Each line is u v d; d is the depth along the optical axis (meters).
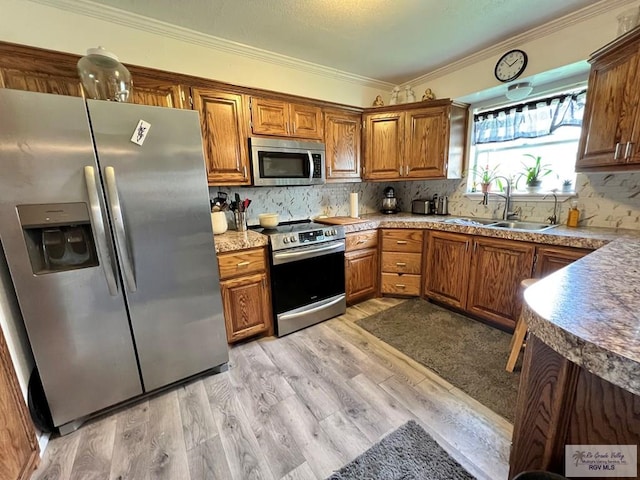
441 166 2.83
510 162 2.76
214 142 2.13
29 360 1.43
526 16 1.97
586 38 1.94
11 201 1.21
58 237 1.39
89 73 1.55
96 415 1.56
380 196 3.73
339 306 2.65
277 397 1.67
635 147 1.53
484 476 1.18
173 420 1.52
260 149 2.30
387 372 1.86
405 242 2.89
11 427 1.18
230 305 2.08
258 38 2.23
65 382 1.42
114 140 1.39
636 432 0.62
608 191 2.09
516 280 2.14
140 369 1.62
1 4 1.61
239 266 2.08
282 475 1.21
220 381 1.82
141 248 1.53
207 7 1.82
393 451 1.30
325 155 2.75
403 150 2.93
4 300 1.30
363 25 2.05
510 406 1.55
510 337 2.23
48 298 1.33
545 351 0.73
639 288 0.85
